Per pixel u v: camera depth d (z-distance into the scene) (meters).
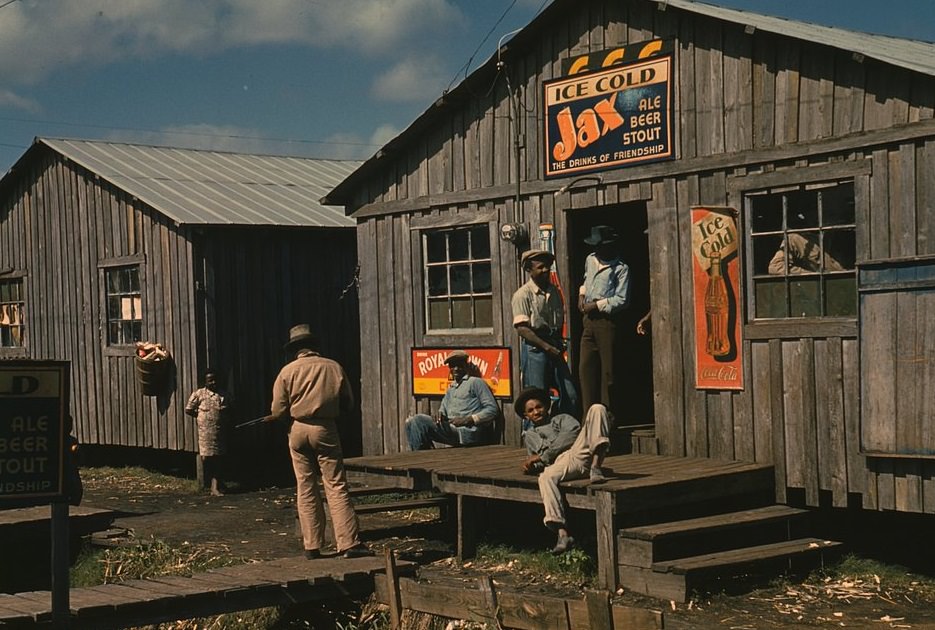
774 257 10.30
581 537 10.83
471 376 12.66
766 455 10.29
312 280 17.86
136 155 19.81
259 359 17.14
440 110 12.95
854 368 9.64
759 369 10.33
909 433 9.09
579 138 11.78
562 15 11.90
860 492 9.58
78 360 18.92
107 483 17.28
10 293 20.70
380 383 13.91
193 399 15.98
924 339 9.00
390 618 8.74
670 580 8.60
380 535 11.73
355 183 14.08
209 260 16.62
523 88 12.30
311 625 9.41
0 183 20.22
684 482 9.45
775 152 10.16
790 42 10.05
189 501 15.19
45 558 12.25
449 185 13.07
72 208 19.00
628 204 11.59
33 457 7.87
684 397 10.96
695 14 10.70
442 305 13.27
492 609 7.56
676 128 10.95
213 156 21.33
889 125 9.38
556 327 11.72
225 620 9.62
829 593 8.75
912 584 8.93
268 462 17.61
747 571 9.03
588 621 6.70
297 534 12.25
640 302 13.56
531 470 9.94
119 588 8.98
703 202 10.75
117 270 18.09
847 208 9.80
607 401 11.57
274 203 18.42
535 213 12.20
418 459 11.51
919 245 9.19
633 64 11.30
